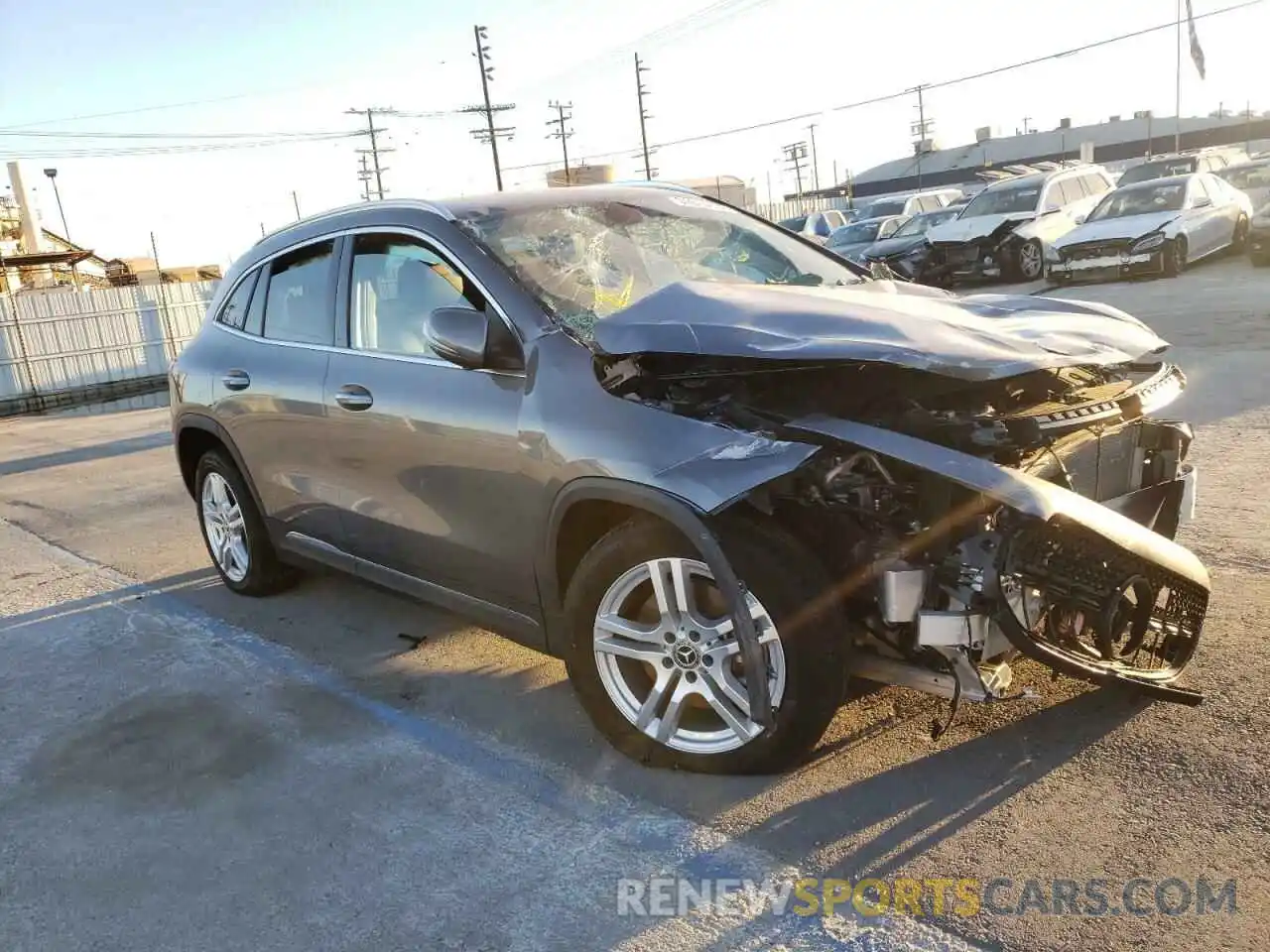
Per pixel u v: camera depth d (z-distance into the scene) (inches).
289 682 164.6
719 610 120.4
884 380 116.3
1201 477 224.2
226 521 208.5
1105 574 112.6
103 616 206.8
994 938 93.3
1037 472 116.0
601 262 149.6
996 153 3348.9
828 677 112.3
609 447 119.2
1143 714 128.3
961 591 108.9
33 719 158.6
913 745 125.9
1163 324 456.4
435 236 148.9
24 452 479.5
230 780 133.8
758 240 173.9
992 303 149.3
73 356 1186.6
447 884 108.4
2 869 117.3
